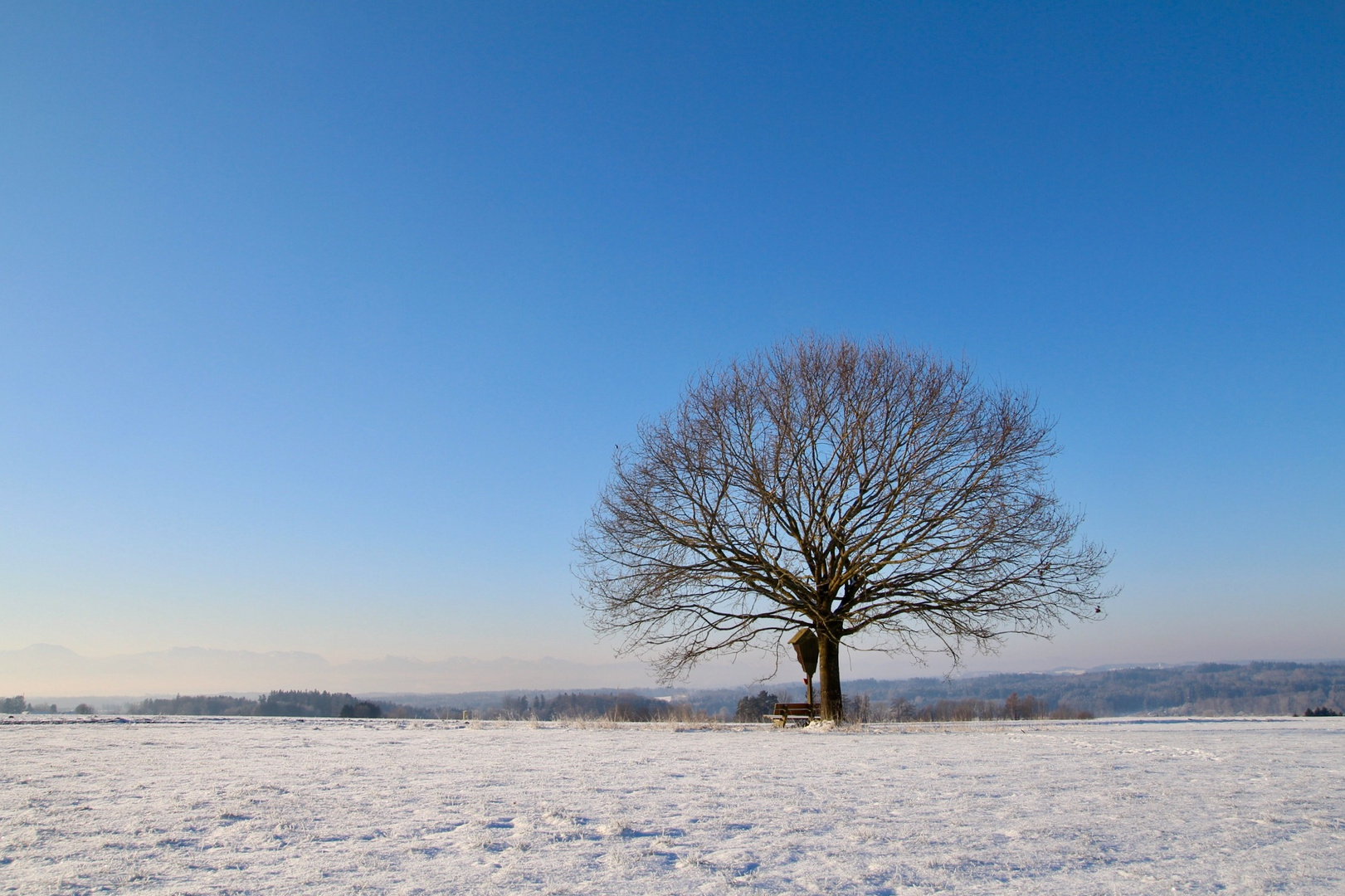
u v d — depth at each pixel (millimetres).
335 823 7328
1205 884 5629
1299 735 17656
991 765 11992
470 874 5613
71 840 6586
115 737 17234
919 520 22328
